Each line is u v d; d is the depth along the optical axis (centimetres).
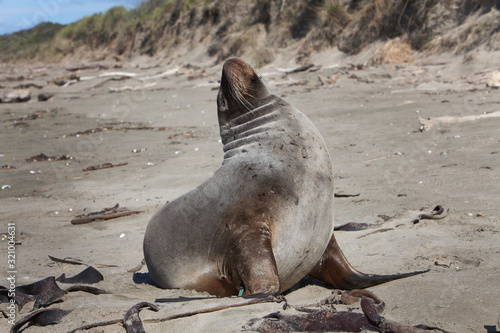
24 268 548
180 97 2169
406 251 520
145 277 515
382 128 1180
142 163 1095
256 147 448
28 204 843
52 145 1412
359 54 2350
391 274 459
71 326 370
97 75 3344
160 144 1296
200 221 444
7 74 4681
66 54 5819
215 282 439
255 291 383
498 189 690
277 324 328
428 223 609
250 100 471
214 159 1062
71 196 877
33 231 699
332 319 331
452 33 2025
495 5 1967
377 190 755
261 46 2905
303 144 445
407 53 2130
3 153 1332
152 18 4566
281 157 434
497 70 1644
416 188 741
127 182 945
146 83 2856
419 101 1436
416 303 383
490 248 498
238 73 468
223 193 436
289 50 2769
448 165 836
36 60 6006
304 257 437
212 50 3397
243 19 3412
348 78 1959
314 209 432
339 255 461
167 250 463
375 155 959
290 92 1830
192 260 450
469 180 745
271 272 392
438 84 1627
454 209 636
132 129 1574
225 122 488
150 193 857
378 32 2344
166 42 4088
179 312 369
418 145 987
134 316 357
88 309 400
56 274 527
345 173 859
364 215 657
